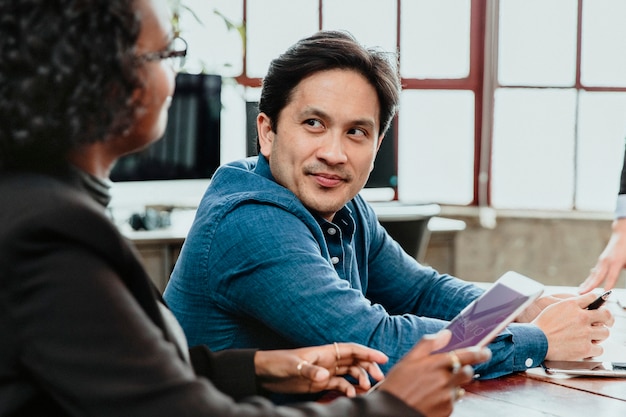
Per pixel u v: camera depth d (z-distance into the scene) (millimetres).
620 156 4836
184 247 1514
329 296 1373
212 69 4332
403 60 4914
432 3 4891
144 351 784
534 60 4891
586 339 1512
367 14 4844
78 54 780
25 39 771
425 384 897
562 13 4824
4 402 772
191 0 4527
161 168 3604
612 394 1357
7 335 756
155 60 878
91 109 798
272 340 1484
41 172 829
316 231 1478
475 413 1255
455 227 3922
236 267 1400
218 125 3697
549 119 4902
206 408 798
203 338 1489
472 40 4926
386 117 1535
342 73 1455
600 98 4836
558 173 4918
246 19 4664
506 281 1310
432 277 1890
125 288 803
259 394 1248
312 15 4781
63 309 750
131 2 818
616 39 4789
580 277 4871
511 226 4930
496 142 4973
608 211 4859
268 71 1521
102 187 904
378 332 1376
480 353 933
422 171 4992
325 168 1469
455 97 4957
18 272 751
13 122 786
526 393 1362
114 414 758
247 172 1538
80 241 775
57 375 750
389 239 1894
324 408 873
